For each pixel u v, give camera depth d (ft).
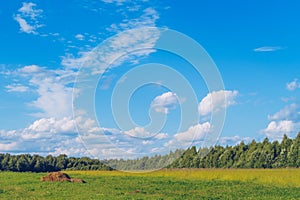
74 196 100.37
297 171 174.40
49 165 243.81
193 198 103.55
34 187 119.14
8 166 243.40
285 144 250.16
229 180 158.10
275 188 131.54
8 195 102.89
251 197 107.96
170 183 141.08
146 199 97.50
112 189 116.47
